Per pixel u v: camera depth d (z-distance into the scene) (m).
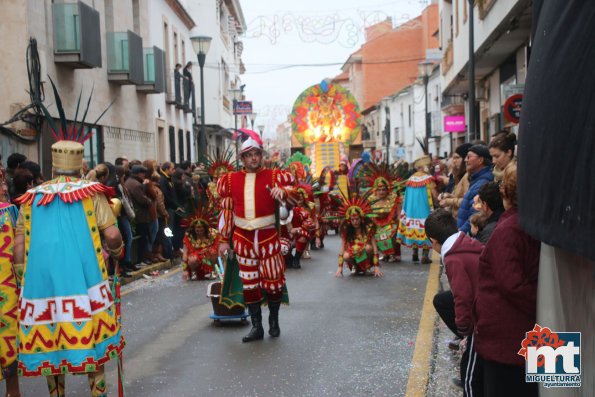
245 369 6.30
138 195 12.41
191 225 11.63
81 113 16.05
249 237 7.27
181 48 29.98
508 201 3.92
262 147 7.36
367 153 21.22
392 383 5.76
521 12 14.34
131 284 11.38
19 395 5.39
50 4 14.51
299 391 5.64
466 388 4.43
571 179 2.73
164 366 6.48
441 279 10.93
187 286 11.14
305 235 12.62
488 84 24.59
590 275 2.84
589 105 2.58
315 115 36.97
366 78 66.88
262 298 7.53
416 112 49.81
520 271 3.71
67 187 4.78
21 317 4.69
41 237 4.68
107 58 18.25
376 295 9.78
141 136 21.66
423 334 7.38
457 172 9.41
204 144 21.12
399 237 13.17
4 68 12.95
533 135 3.29
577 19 2.78
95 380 4.85
